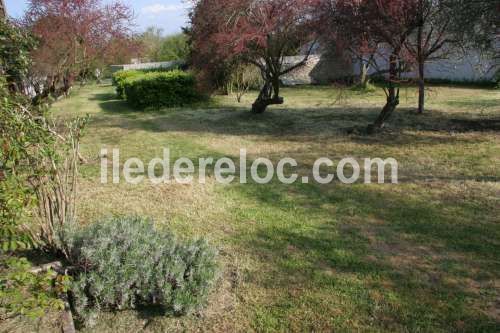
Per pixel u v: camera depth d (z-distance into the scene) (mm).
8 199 2521
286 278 3551
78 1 9156
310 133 9391
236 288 3412
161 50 31281
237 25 9812
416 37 9805
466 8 8016
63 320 2834
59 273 3236
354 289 3369
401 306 3139
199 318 3047
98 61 10523
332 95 15539
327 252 3980
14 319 2857
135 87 14656
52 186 3566
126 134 9875
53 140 3438
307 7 9297
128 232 3426
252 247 4113
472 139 8188
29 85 9508
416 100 13625
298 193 5594
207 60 11367
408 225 4535
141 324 2992
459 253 3914
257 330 2918
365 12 8188
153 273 3129
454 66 15219
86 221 4762
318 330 2900
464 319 2979
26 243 2914
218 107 14031
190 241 3600
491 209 4863
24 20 9203
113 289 3008
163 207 5176
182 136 9477
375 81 17703
